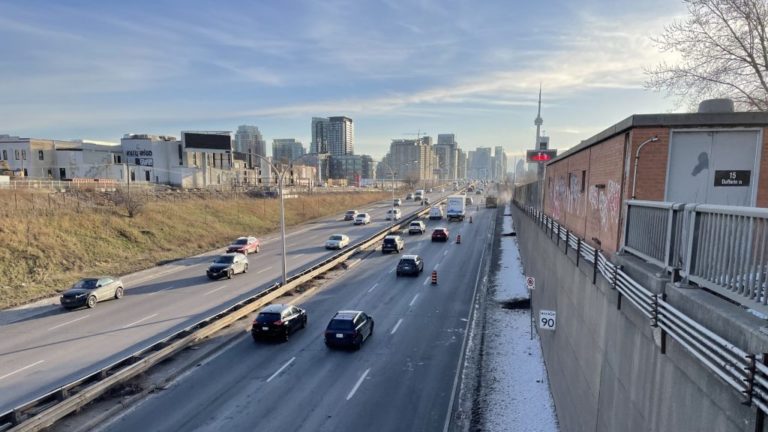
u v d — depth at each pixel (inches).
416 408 521.3
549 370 590.9
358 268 1343.5
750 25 673.0
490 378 598.2
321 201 3235.7
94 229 1470.2
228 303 959.6
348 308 936.3
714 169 358.3
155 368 614.5
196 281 1177.4
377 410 516.4
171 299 994.7
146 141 3046.3
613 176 414.0
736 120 347.6
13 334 764.0
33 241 1235.9
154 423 482.3
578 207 593.6
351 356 676.1
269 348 706.8
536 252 924.0
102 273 1242.6
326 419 496.4
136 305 946.7
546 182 951.0
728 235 183.5
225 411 510.9
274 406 523.2
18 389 560.4
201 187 2716.5
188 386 571.5
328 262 1310.3
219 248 1694.1
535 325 798.5
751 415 147.0
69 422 470.6
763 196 349.7
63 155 2763.3
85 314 882.1
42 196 1563.7
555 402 526.0
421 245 1771.7
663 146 363.9
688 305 202.5
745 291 168.7
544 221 816.9
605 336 327.3
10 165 2662.4
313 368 631.8
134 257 1428.4
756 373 142.9
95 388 514.0
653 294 226.4
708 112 351.9
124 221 1617.9
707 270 200.4
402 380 594.6
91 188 1865.2
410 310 921.5
